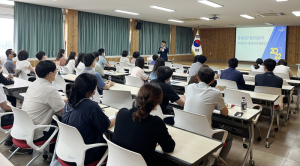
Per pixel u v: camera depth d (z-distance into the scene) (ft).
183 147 5.41
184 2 22.97
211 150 5.31
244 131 8.28
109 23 34.06
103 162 6.05
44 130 7.16
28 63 17.24
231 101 10.60
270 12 28.12
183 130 6.42
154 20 38.88
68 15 28.48
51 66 7.14
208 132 6.88
